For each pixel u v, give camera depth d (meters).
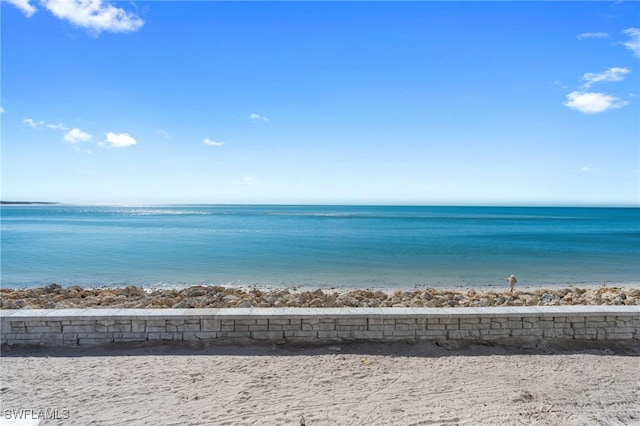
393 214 133.75
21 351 7.30
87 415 5.36
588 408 5.67
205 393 5.94
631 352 7.47
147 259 26.84
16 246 34.19
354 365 6.87
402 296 14.91
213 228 59.38
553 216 123.06
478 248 33.81
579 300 13.66
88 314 7.55
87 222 75.88
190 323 7.62
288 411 5.52
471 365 6.90
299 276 21.16
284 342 7.64
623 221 90.56
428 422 5.30
